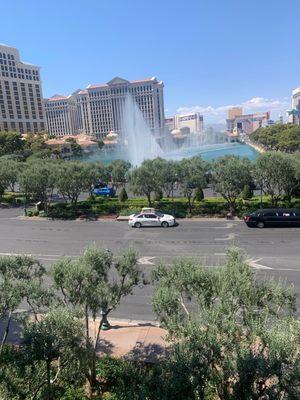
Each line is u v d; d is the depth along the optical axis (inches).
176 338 379.6
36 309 553.0
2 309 450.3
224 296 391.5
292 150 4325.8
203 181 1496.1
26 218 1656.0
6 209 1889.8
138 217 1400.1
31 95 7175.2
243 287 397.4
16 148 4347.9
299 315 604.4
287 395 292.4
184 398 299.0
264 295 406.3
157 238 1223.5
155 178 1552.7
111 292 498.9
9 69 6722.4
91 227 1433.3
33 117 7224.4
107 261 501.4
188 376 307.6
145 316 692.7
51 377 464.4
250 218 1312.7
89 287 463.2
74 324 392.5
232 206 1480.1
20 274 505.0
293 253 992.9
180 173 1524.4
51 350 368.5
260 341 327.0
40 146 4571.9
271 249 1039.0
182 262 477.7
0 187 2043.6
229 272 426.9
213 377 318.7
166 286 451.8
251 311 386.0
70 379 472.4
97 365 531.5
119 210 1635.1
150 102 7642.7
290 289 418.9
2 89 6589.6
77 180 1652.3
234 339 335.0
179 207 1582.2
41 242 1232.2
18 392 398.6
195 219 1491.1
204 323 360.5
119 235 1289.4
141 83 7598.4
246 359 300.8
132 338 613.9
